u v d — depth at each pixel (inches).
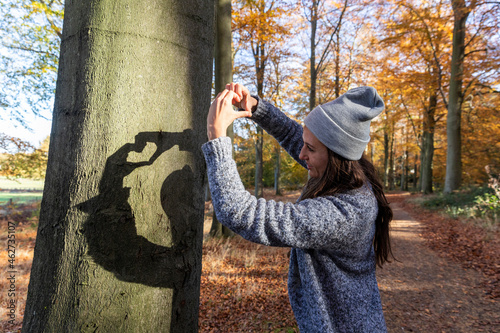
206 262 217.2
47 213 33.4
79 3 33.8
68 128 32.9
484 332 124.1
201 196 39.4
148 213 33.6
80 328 30.4
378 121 669.3
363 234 34.9
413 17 416.8
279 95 482.6
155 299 33.7
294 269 41.9
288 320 131.4
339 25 369.4
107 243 31.8
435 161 742.5
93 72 32.1
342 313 35.8
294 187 1107.3
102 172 31.9
